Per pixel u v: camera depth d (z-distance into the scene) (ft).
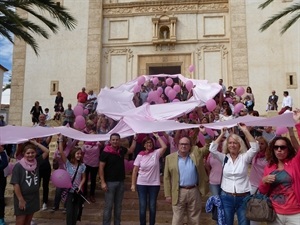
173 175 19.02
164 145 22.41
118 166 21.88
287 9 44.75
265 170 15.25
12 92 67.56
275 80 61.05
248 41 63.16
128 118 29.73
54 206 27.73
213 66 64.39
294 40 61.77
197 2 66.18
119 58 67.31
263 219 13.99
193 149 19.71
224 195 17.31
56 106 60.34
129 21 68.03
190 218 18.93
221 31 65.26
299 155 14.32
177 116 33.24
